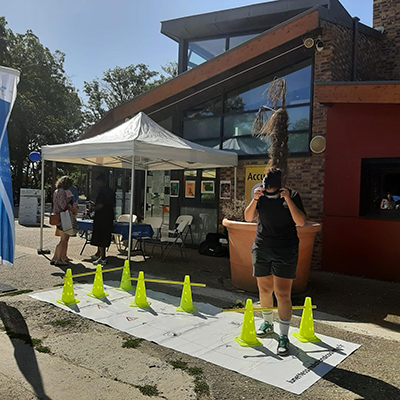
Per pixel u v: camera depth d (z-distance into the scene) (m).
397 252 6.80
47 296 5.21
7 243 5.16
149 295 5.47
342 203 7.41
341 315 4.91
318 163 7.75
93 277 6.41
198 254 9.13
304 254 5.73
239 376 3.14
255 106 9.12
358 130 7.25
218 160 7.61
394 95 6.38
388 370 3.31
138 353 3.54
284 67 8.59
